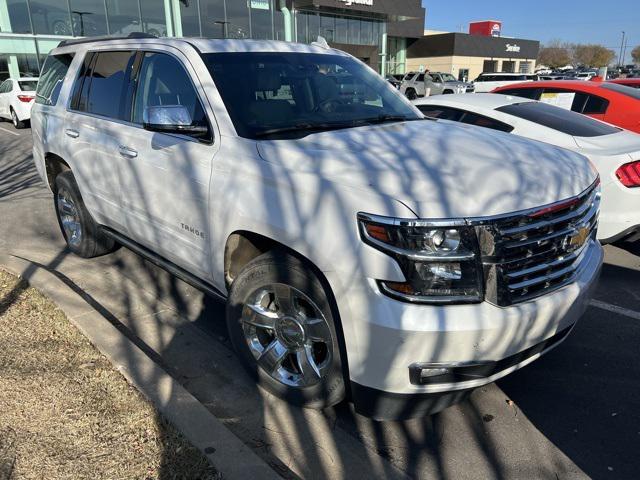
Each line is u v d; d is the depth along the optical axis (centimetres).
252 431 284
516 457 267
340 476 254
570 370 342
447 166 270
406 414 260
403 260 230
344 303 244
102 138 415
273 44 400
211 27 2698
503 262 239
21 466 243
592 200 296
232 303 305
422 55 4834
